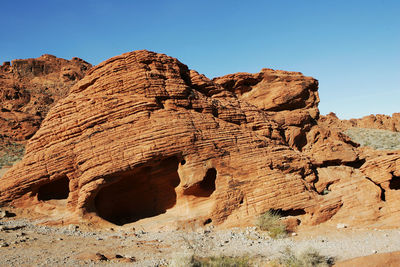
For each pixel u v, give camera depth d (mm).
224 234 15086
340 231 15859
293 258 11797
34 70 75875
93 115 17500
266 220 15836
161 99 17953
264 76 29969
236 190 16766
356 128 51000
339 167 21391
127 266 10383
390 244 13469
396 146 37500
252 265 11336
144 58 18656
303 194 17234
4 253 10875
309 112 29625
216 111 19609
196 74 21359
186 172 16281
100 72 18625
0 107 50938
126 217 17844
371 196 17812
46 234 14172
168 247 13148
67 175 17422
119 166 16094
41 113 51969
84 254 11273
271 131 21438
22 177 18109
